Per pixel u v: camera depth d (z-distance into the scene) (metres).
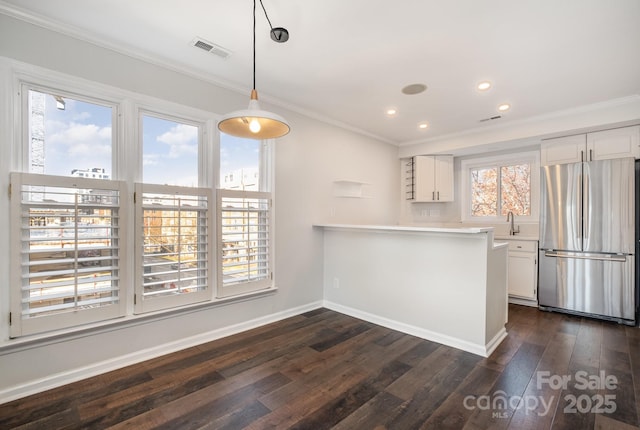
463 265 2.72
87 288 2.20
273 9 1.94
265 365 2.42
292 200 3.57
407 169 5.34
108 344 2.31
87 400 1.95
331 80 2.93
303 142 3.69
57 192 2.06
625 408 1.89
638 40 2.22
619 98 3.25
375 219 4.79
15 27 1.96
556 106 3.50
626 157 3.35
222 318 2.96
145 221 2.47
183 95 2.71
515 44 2.30
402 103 3.48
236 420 1.78
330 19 2.04
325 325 3.29
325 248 3.94
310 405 1.92
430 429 1.71
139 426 1.72
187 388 2.09
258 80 2.94
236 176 3.12
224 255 2.94
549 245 3.81
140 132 2.52
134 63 2.45
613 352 2.65
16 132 1.98
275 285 3.39
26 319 1.97
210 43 2.35
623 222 3.34
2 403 1.90
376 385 2.15
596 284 3.50
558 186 3.75
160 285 2.57
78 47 2.20
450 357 2.56
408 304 3.09
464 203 5.02
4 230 1.91
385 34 2.20
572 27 2.08
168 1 1.87
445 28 2.12
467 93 3.19
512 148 4.55
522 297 4.09
